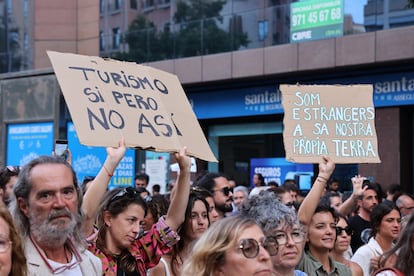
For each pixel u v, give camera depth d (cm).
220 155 1814
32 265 347
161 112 491
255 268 306
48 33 2153
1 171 555
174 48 1795
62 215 351
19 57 2208
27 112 1340
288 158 599
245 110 1703
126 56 1909
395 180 1433
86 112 448
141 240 470
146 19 1875
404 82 1432
